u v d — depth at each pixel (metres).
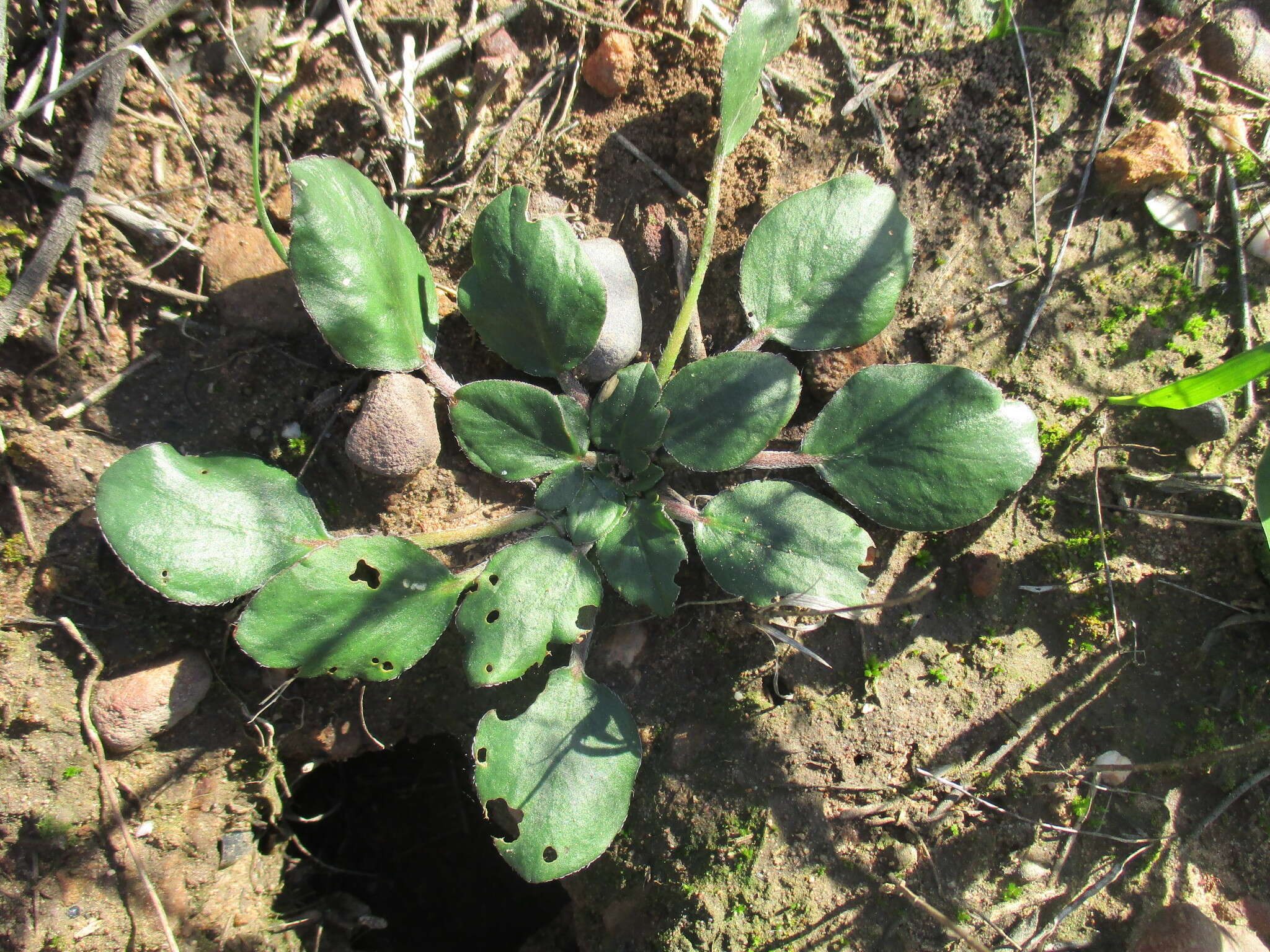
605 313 0.19
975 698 0.20
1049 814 0.20
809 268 0.20
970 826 0.20
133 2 0.19
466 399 0.19
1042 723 0.20
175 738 0.20
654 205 0.21
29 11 0.19
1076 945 0.19
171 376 0.20
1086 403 0.20
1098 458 0.20
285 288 0.20
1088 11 0.21
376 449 0.19
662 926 0.20
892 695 0.20
